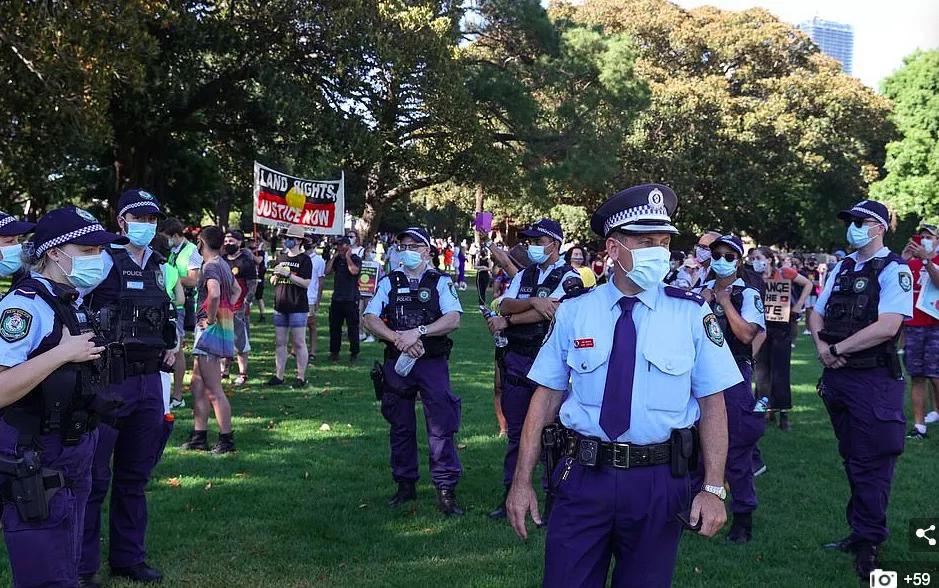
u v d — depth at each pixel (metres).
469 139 24.42
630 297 3.16
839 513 6.22
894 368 4.99
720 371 3.08
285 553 5.12
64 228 3.46
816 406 10.70
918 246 8.91
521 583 4.74
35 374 3.15
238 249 10.57
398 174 28.52
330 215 15.03
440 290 6.07
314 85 20.72
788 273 9.90
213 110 22.83
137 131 22.58
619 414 3.02
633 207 3.08
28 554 3.27
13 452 3.28
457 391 10.73
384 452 7.54
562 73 28.75
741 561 5.20
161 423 4.64
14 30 14.00
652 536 3.03
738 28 45.47
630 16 44.81
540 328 5.99
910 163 43.31
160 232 8.06
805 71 45.91
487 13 28.58
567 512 3.11
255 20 19.48
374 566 4.96
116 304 4.45
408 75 21.27
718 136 41.41
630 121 29.89
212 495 6.14
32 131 18.17
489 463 7.35
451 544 5.36
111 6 14.52
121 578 4.63
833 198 47.88
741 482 5.57
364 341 15.22
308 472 6.83
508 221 43.31
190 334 14.62
